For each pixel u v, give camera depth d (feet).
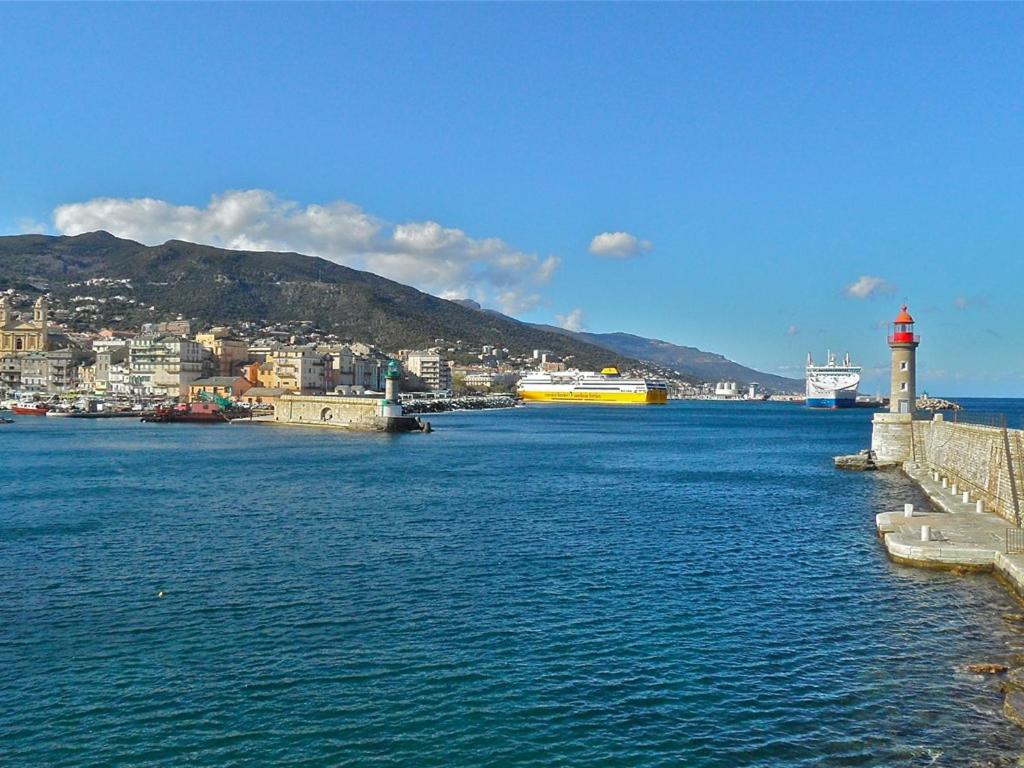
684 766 77.66
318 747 81.46
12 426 613.52
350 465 346.74
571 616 121.80
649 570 150.61
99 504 227.61
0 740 82.74
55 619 119.44
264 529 189.47
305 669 100.48
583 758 79.41
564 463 368.48
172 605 126.62
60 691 93.97
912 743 81.10
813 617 120.88
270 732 84.43
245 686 95.35
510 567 152.25
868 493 260.83
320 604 127.34
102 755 79.92
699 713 88.48
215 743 82.17
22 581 140.36
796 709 89.10
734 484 287.69
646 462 378.94
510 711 89.15
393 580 142.00
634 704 90.79
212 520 201.46
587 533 187.21
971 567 146.41
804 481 295.07
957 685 94.58
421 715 88.22
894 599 129.49
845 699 91.35
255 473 310.45
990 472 192.13
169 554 161.79
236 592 133.80
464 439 533.55
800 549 169.48
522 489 268.62
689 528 194.90
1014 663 101.19
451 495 251.19
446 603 128.26
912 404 333.42
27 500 234.58
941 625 116.26
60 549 166.09
